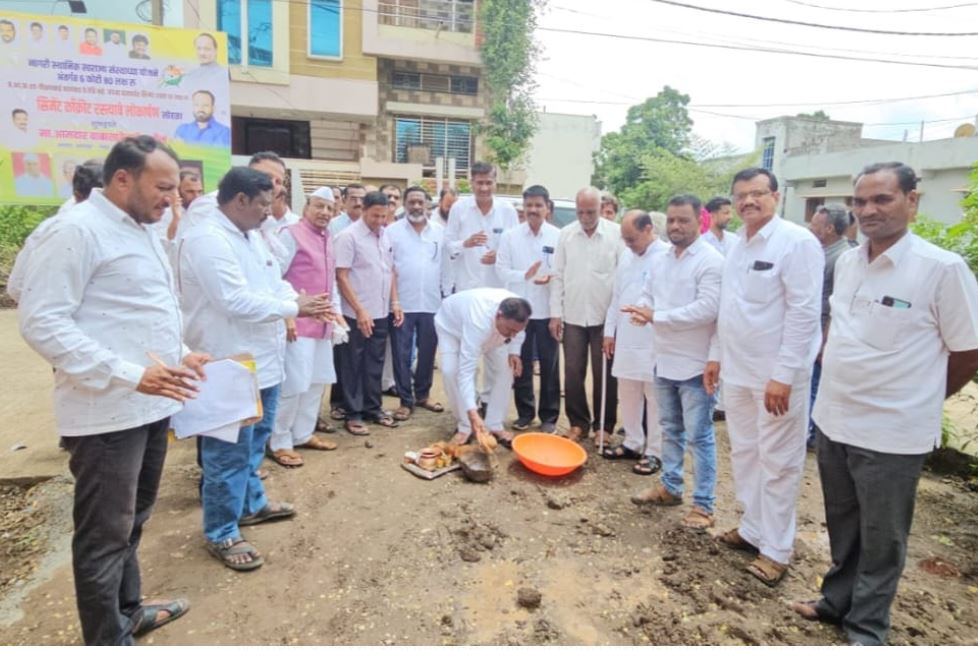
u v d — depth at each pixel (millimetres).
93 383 1903
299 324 3877
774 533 2893
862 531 2400
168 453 4211
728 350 3025
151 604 2506
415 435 4648
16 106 6883
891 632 2549
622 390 4281
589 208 4250
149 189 2012
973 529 3553
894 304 2268
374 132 16547
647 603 2699
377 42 15352
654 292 3633
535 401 5734
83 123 7094
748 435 3051
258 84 14773
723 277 3088
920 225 4406
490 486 3828
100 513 2043
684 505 3699
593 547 3162
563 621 2564
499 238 5020
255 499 3256
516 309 3898
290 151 17078
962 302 2180
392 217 6848
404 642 2412
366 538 3172
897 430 2271
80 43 6941
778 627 2562
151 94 7262
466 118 17047
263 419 3221
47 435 4375
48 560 2994
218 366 2621
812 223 4809
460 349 4176
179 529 3221
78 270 1895
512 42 16016
